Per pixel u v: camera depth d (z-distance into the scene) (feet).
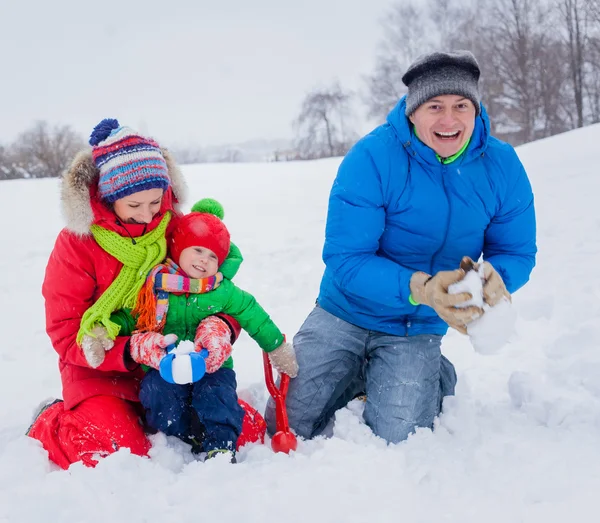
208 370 7.34
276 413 8.06
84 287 7.57
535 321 11.65
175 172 8.15
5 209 34.60
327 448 7.14
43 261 20.98
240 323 8.11
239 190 39.47
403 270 7.85
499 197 8.33
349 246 8.11
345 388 9.07
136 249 7.55
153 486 6.42
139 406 8.13
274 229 23.62
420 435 7.72
